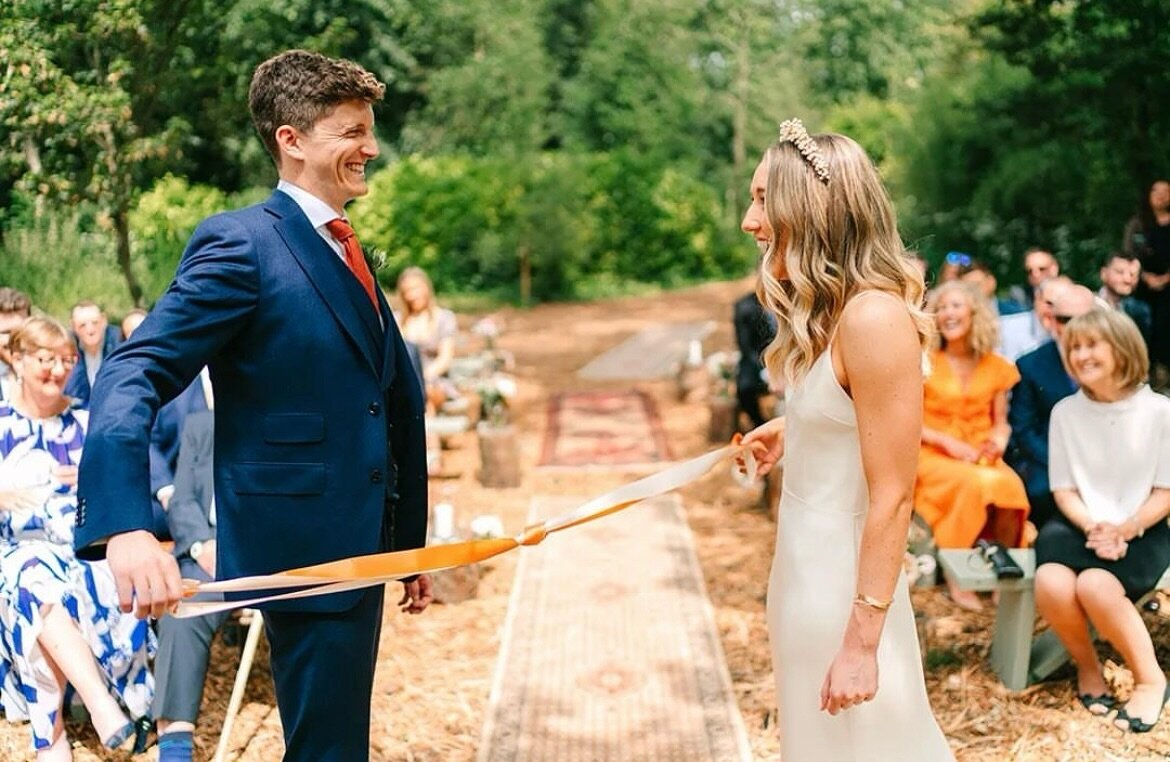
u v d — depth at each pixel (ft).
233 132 25.90
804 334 7.77
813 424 7.91
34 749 11.90
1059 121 35.50
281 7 23.86
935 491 15.97
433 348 27.40
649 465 26.73
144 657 12.30
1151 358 21.26
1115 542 12.09
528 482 25.36
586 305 63.10
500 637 15.71
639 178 71.20
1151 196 25.45
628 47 82.74
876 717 8.02
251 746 12.42
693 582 17.87
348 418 7.70
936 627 15.05
